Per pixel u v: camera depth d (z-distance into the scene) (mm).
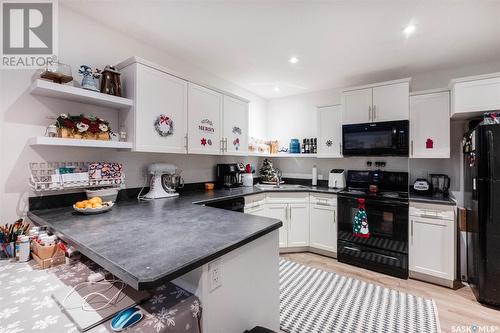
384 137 2764
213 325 952
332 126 3273
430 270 2355
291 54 2484
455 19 1837
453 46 2273
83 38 1868
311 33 2078
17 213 1554
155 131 2037
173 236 1121
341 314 1848
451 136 2742
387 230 2568
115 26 2010
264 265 1304
